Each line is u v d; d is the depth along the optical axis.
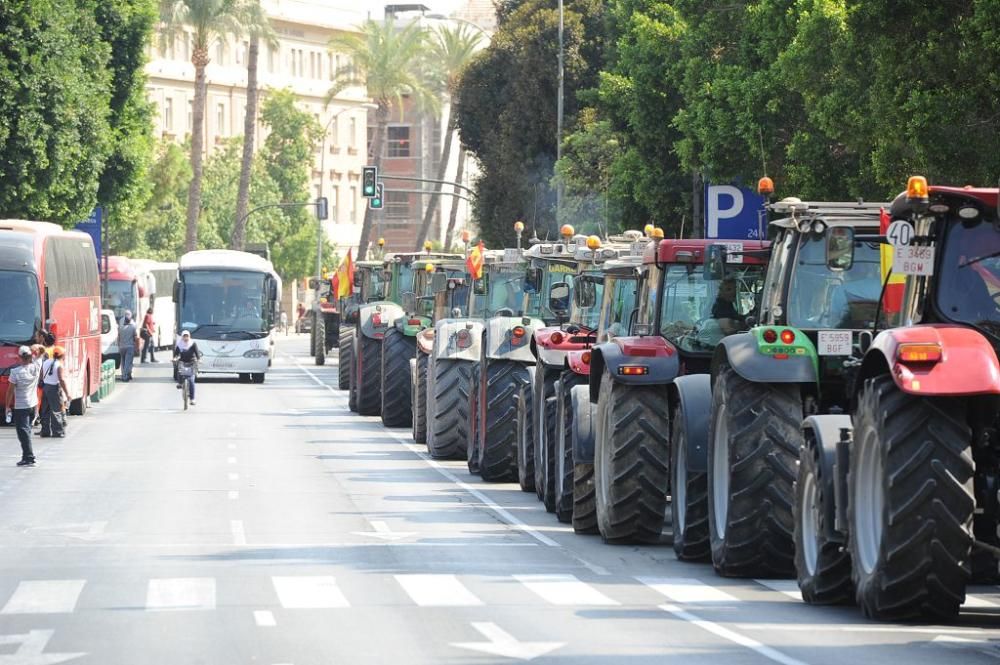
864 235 38.19
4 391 104.44
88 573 42.56
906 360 30.50
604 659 29.83
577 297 59.97
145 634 33.22
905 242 32.41
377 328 109.50
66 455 81.94
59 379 93.75
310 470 73.31
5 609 36.72
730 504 38.84
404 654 30.56
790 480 38.56
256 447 86.06
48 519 55.34
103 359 176.00
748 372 37.91
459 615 35.34
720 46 99.94
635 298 50.91
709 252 42.78
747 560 39.19
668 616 34.84
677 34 108.25
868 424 32.06
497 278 77.62
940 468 30.83
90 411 117.56
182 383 119.69
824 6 78.56
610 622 34.16
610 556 45.34
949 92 65.94
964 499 30.88
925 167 67.44
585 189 151.50
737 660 29.45
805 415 39.28
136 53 158.25
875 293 38.22
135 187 161.88
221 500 61.00
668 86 117.81
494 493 63.97
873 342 32.19
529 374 67.69
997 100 65.69
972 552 33.16
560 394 54.12
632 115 120.38
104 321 131.38
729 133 92.50
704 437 42.38
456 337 77.50
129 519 55.12
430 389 79.31
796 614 34.78
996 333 32.06
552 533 51.06
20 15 128.12
